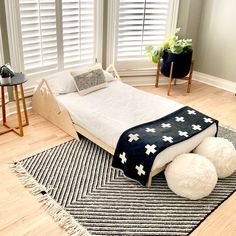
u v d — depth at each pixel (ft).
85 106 9.45
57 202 6.99
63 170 8.11
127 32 12.92
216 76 14.32
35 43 10.73
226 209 7.01
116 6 12.19
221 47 13.69
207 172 7.09
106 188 7.54
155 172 7.55
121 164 7.94
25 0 9.96
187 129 8.21
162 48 12.86
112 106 9.46
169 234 6.30
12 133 9.78
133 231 6.33
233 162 7.86
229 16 13.01
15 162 8.33
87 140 9.57
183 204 7.11
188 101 12.69
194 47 14.58
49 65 11.41
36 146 9.14
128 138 7.70
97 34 12.17
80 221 6.50
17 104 9.19
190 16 13.56
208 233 6.35
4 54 10.07
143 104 9.62
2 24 9.68
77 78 10.28
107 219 6.59
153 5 12.78
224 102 12.73
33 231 6.22
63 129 10.00
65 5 11.00
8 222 6.40
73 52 11.93
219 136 10.00
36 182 7.59
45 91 10.08
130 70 13.67
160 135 7.79
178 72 12.82
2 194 7.16
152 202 7.14
